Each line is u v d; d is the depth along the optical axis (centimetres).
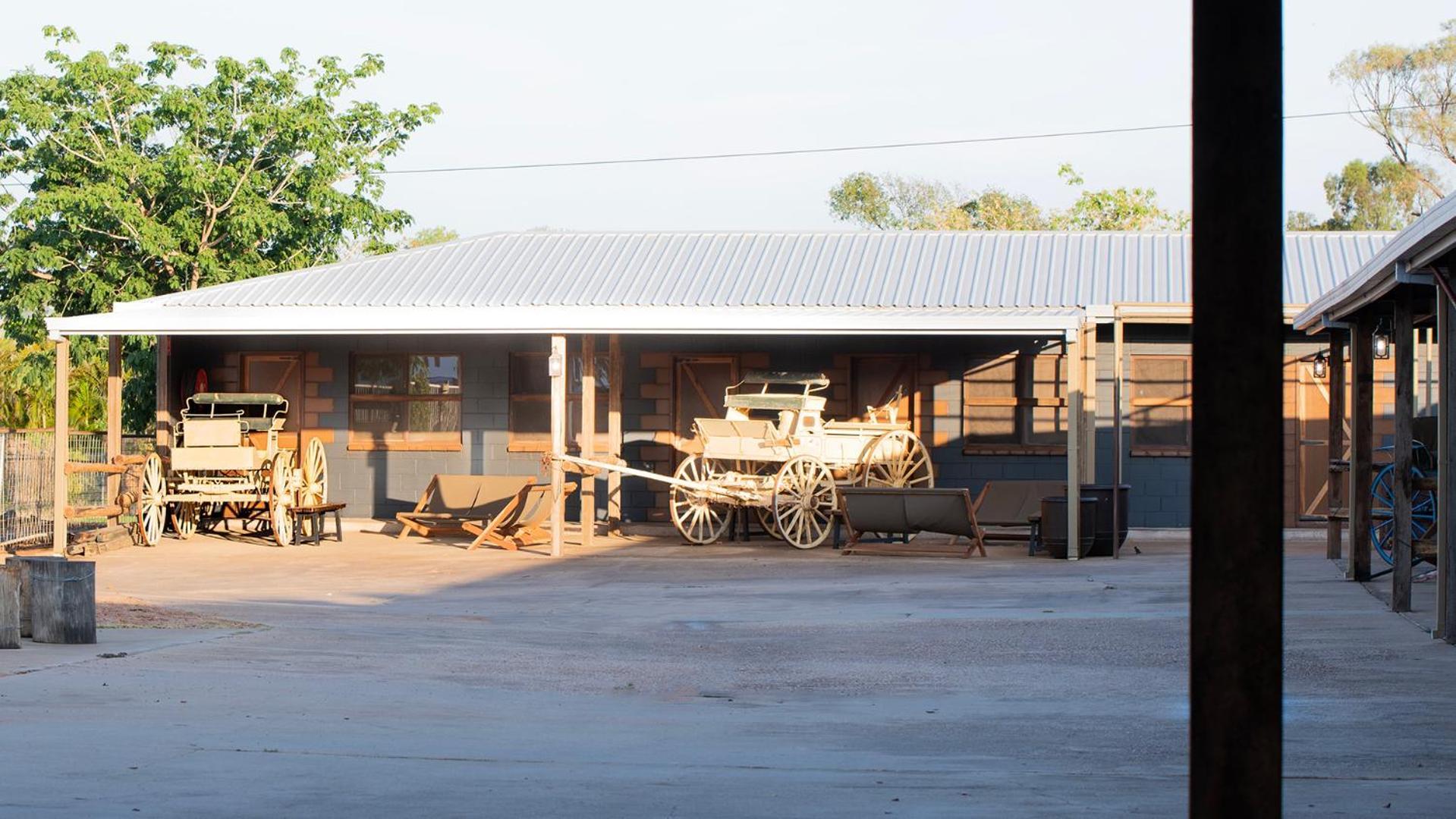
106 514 1895
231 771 590
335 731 696
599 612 1278
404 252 2378
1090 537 1705
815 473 1883
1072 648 1020
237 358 2239
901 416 2112
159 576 1585
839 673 935
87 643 992
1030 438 2078
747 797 554
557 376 1822
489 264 2294
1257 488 299
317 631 1105
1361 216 5397
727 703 823
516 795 553
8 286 2672
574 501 2227
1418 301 1217
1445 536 995
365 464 2225
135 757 615
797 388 2123
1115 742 697
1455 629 980
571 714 774
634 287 2164
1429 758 641
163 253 2616
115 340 1962
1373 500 1661
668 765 626
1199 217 301
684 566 1689
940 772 615
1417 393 1977
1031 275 2159
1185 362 2048
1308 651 960
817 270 2219
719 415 2166
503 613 1268
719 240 2397
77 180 2677
